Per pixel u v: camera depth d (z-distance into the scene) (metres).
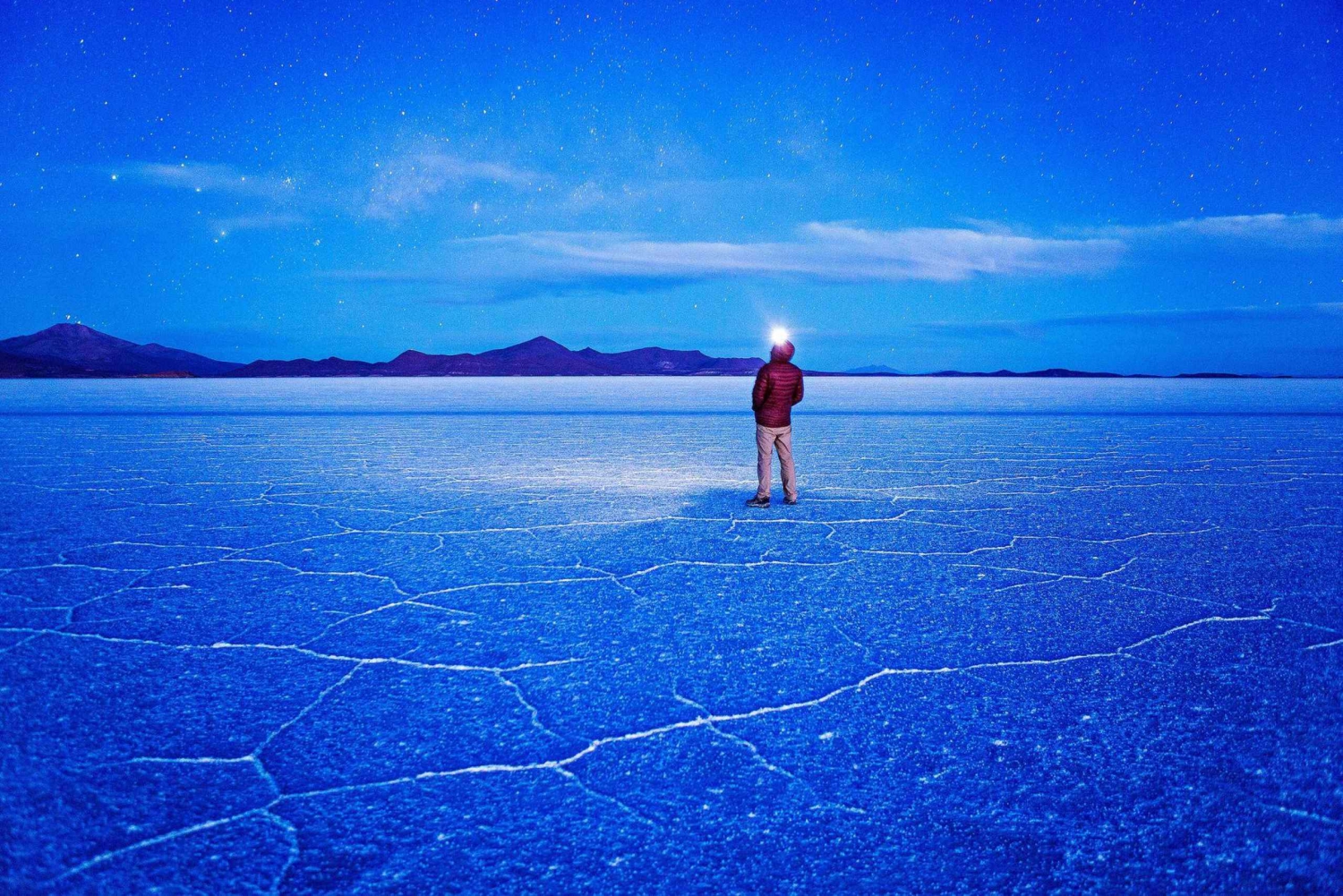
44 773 2.73
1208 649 4.05
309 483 10.17
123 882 2.15
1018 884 2.17
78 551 6.25
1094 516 7.90
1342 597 5.01
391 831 2.41
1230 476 11.09
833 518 7.77
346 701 3.38
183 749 2.92
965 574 5.61
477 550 6.35
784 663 3.85
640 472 11.39
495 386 98.50
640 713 3.27
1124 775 2.76
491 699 3.41
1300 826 2.46
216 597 4.96
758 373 8.23
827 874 2.21
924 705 3.35
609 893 2.12
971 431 19.66
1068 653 3.99
